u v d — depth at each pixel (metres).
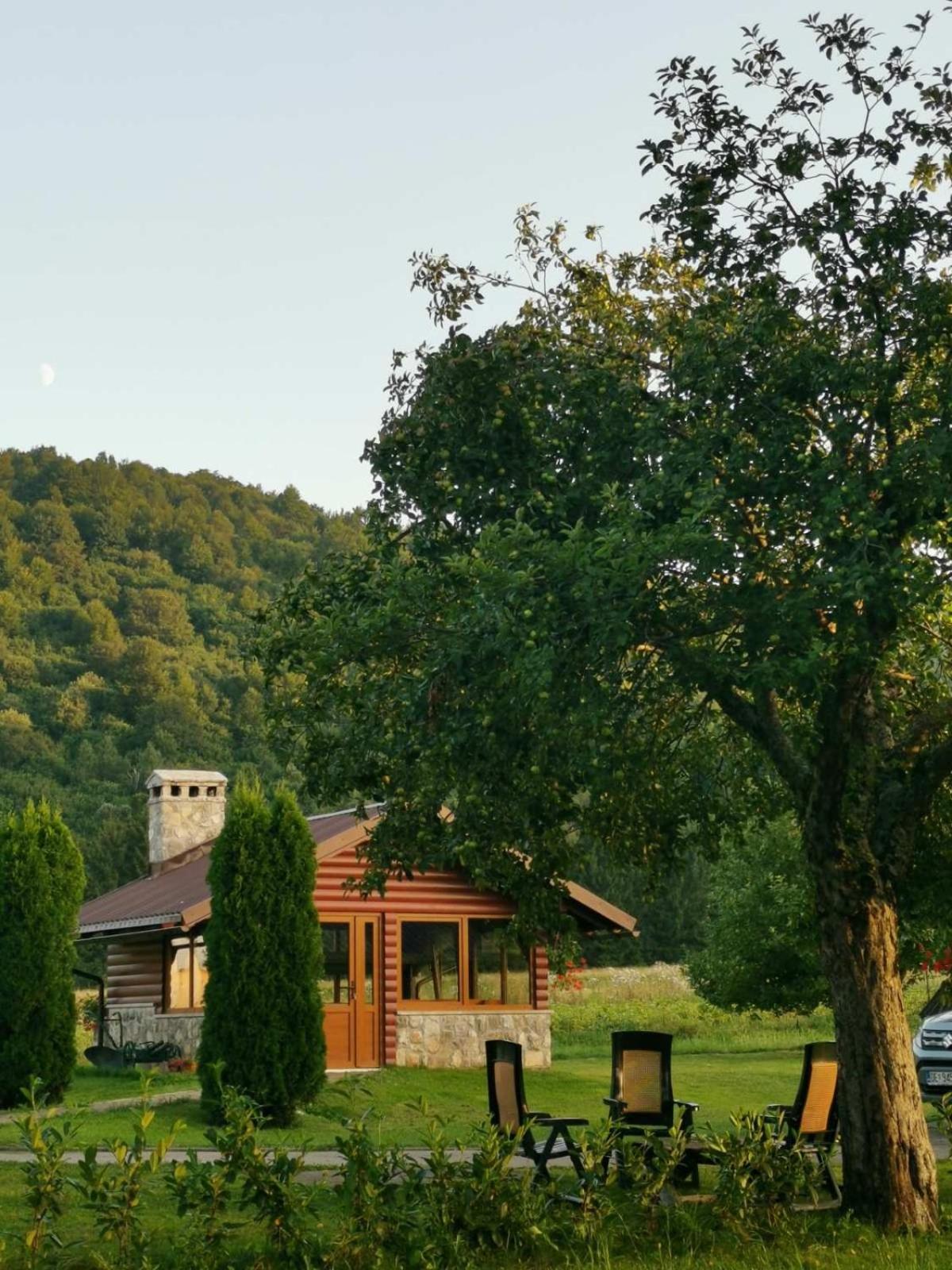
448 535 11.82
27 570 151.50
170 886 27.78
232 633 155.12
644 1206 10.38
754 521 11.17
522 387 11.66
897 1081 10.96
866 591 9.36
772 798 13.89
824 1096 12.13
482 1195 9.68
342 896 24.73
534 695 9.61
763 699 11.69
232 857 18.73
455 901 25.73
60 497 174.88
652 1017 38.88
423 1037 24.98
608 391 11.45
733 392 11.08
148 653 127.38
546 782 11.72
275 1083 18.00
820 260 11.19
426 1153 15.24
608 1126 10.60
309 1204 9.23
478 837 12.24
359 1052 24.42
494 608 9.32
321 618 11.59
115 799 99.25
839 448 10.58
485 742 10.62
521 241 12.78
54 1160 8.89
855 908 11.04
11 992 19.81
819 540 10.34
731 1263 9.80
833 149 11.13
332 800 12.05
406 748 11.05
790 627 9.54
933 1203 10.88
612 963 55.84
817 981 28.75
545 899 12.91
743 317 11.13
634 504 10.05
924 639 13.45
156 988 27.05
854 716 11.51
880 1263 9.75
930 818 13.52
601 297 12.91
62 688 127.62
